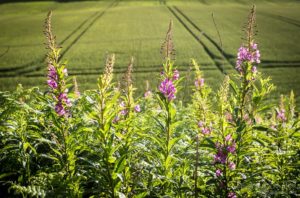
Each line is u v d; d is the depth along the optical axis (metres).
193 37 50.28
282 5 93.81
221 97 5.06
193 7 89.81
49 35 5.21
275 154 5.26
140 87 26.86
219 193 4.67
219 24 62.44
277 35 50.53
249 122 5.23
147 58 37.88
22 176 5.29
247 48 5.47
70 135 4.87
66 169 4.91
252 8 5.52
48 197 4.38
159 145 5.32
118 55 40.12
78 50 44.09
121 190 4.80
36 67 34.09
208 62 34.75
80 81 29.66
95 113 4.51
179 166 5.10
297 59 35.72
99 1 112.56
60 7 103.38
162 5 96.06
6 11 99.31
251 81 5.43
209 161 5.14
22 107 6.00
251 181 4.71
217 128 5.23
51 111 5.17
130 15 78.38
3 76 31.73
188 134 6.44
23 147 5.30
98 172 4.70
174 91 5.08
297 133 5.26
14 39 54.38
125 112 5.50
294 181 4.95
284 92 25.41
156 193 4.77
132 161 5.12
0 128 5.72
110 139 4.48
